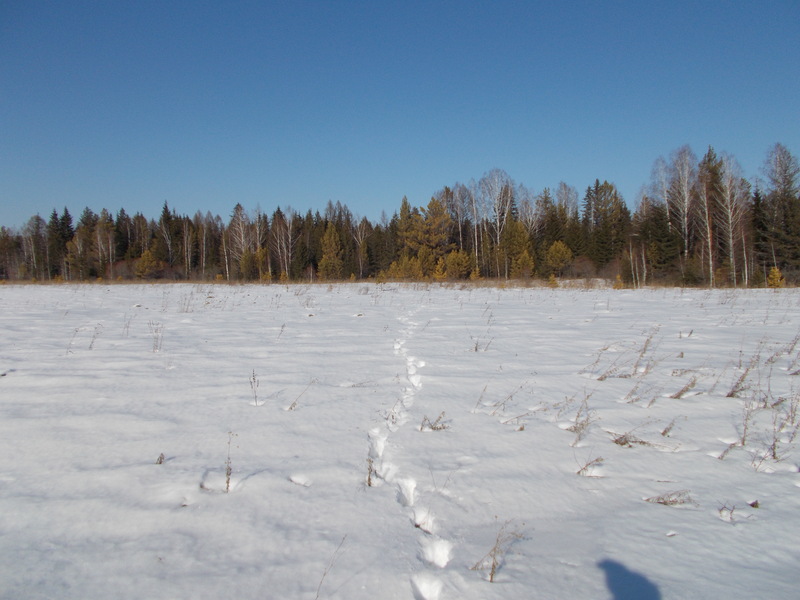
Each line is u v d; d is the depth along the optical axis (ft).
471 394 14.71
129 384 14.75
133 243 187.11
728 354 20.52
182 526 7.53
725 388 15.46
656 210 118.42
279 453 10.19
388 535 7.44
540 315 34.60
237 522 7.64
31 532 7.32
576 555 7.07
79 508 7.95
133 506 8.05
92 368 16.53
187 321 29.25
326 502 8.32
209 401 13.37
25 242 182.29
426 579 6.51
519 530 7.68
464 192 159.94
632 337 24.80
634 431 11.85
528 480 9.32
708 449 10.94
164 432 11.12
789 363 18.74
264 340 22.89
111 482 8.80
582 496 8.80
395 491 8.88
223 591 6.11
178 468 9.36
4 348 19.66
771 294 51.85
